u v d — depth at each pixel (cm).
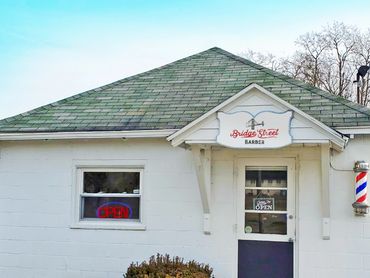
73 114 853
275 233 754
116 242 799
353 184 718
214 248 763
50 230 823
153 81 946
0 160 848
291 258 744
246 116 649
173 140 672
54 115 859
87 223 813
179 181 784
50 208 827
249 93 651
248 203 769
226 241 761
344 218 718
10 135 815
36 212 830
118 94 912
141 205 798
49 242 821
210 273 715
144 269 655
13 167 844
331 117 716
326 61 2823
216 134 657
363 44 2772
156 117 799
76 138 798
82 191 827
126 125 786
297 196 743
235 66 957
